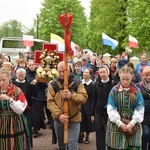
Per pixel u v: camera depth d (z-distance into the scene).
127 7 27.48
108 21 30.22
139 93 4.30
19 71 5.93
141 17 23.98
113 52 30.67
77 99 4.62
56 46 7.55
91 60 12.19
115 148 4.25
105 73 5.59
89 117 6.61
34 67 7.34
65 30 4.53
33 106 7.30
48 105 4.74
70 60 13.85
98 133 5.66
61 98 4.71
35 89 6.06
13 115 4.37
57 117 4.64
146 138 5.16
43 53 7.41
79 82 4.82
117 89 4.31
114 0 29.73
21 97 4.40
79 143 6.91
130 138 4.23
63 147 4.96
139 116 4.22
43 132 7.84
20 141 4.41
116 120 4.21
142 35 24.11
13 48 26.98
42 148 6.53
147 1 23.62
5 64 7.33
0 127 4.35
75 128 4.82
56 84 4.77
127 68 4.29
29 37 17.27
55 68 7.31
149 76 5.14
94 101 5.77
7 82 4.35
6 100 4.28
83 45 44.84
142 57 10.98
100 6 31.92
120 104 4.28
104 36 16.05
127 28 25.05
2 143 4.34
